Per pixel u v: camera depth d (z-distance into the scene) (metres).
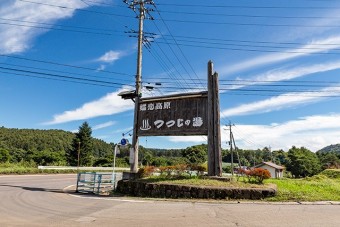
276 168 65.56
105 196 14.02
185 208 9.99
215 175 14.38
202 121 15.31
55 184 20.64
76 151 72.50
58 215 8.84
